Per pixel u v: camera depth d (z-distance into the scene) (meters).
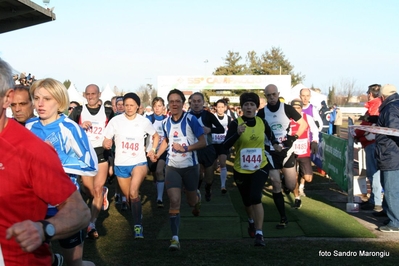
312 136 9.07
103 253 5.58
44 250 2.26
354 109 41.03
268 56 58.09
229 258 5.33
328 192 9.80
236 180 6.09
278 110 6.95
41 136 4.13
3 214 2.08
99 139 6.96
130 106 6.34
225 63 55.75
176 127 5.98
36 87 4.15
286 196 9.23
